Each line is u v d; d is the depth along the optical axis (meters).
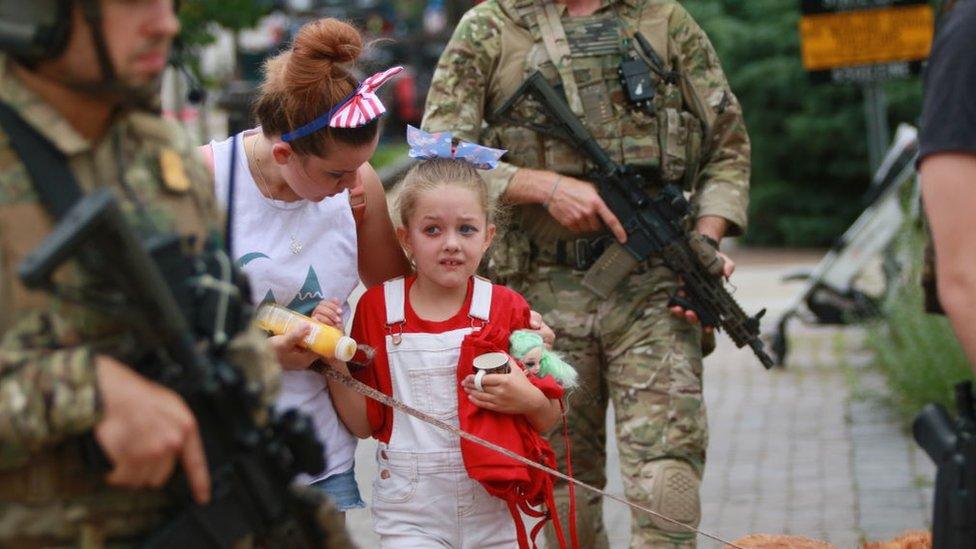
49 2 6.87
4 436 6.73
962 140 8.62
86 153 7.21
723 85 14.58
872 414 23.88
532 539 11.77
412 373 11.70
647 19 14.35
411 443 11.68
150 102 7.46
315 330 10.93
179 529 7.38
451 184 11.60
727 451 21.98
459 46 14.25
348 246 11.70
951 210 8.65
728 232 14.82
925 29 27.14
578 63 14.11
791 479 20.19
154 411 6.85
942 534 9.24
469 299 11.91
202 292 7.41
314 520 8.12
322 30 10.77
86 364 6.78
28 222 6.97
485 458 11.32
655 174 14.27
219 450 7.43
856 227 28.86
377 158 58.16
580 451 14.62
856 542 17.14
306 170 10.91
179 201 7.55
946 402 22.67
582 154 14.08
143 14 7.02
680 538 13.65
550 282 14.39
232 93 27.27
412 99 70.75
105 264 6.79
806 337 31.14
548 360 11.65
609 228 13.88
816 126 44.72
